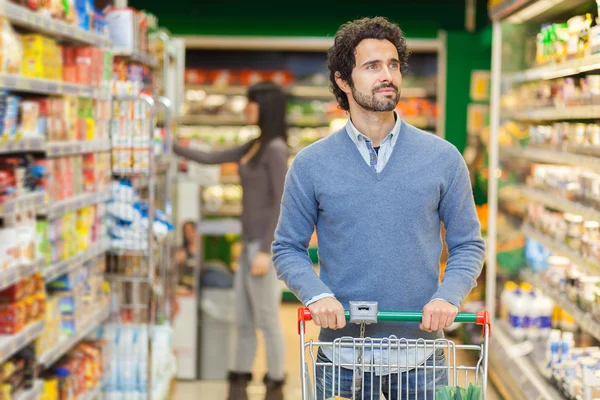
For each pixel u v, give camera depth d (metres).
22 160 3.23
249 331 5.13
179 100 5.93
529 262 5.23
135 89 4.15
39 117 3.40
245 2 8.46
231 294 5.54
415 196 2.46
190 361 5.48
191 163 6.18
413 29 8.55
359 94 2.43
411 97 9.03
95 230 4.04
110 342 4.30
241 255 5.14
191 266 5.46
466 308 6.70
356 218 2.46
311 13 8.49
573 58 4.21
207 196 8.55
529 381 4.30
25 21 3.06
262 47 8.60
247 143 5.23
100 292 4.20
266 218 4.98
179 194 5.46
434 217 2.52
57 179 3.55
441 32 8.34
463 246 2.53
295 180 2.55
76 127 3.77
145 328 4.34
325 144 2.54
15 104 3.01
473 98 8.35
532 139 5.06
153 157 4.15
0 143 2.86
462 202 2.53
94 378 4.03
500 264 5.51
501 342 5.09
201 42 8.46
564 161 4.31
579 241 4.26
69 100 3.68
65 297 3.69
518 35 5.21
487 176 8.00
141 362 4.28
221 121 8.73
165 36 5.35
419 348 2.52
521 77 5.18
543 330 5.08
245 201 5.04
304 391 2.26
